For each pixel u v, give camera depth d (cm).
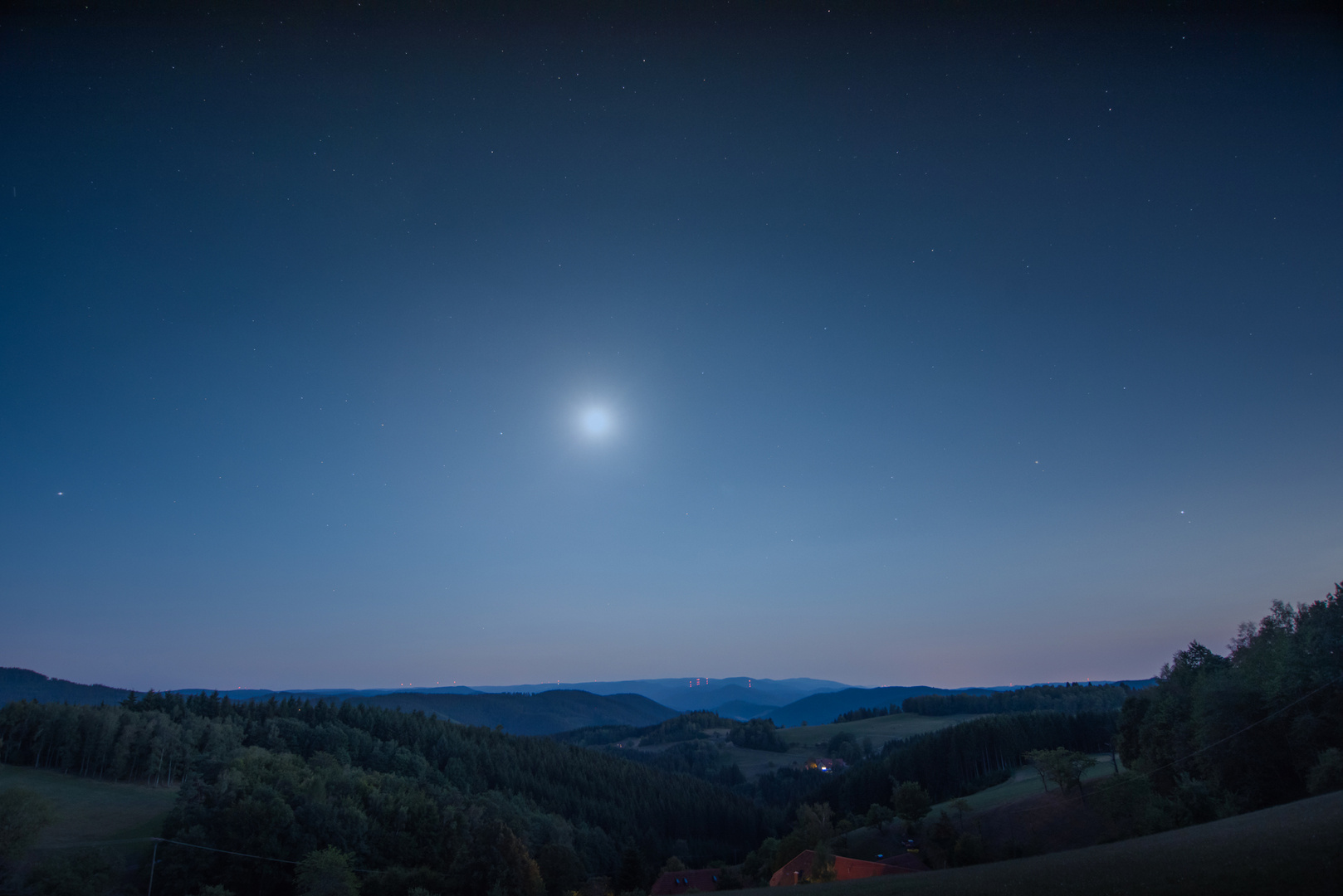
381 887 8381
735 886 10088
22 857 7681
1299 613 6319
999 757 15788
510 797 16025
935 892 2744
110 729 14462
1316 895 1825
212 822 9219
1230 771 5903
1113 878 2452
